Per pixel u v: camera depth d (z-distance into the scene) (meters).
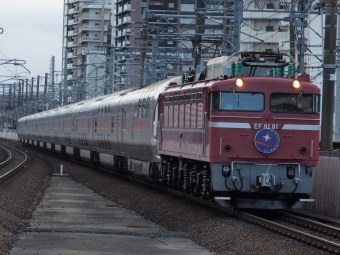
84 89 123.75
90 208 41.19
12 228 29.66
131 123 57.53
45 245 25.59
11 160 95.94
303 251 24.36
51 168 83.62
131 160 59.12
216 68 38.31
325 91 44.81
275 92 34.34
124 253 24.33
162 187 49.94
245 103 34.22
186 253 24.83
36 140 140.50
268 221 30.80
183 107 39.75
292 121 34.38
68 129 96.19
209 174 36.16
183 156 39.56
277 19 65.12
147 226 33.66
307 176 34.56
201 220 33.47
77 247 25.33
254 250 24.92
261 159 34.19
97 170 75.62
